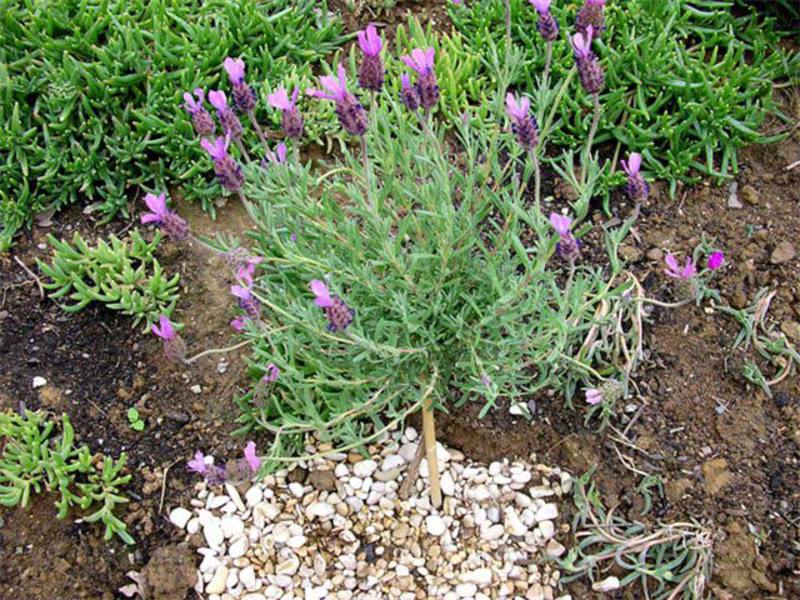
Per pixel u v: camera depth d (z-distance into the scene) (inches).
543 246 21.9
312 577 24.9
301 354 25.1
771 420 26.3
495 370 25.3
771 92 31.5
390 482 26.2
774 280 28.4
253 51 32.4
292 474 26.3
